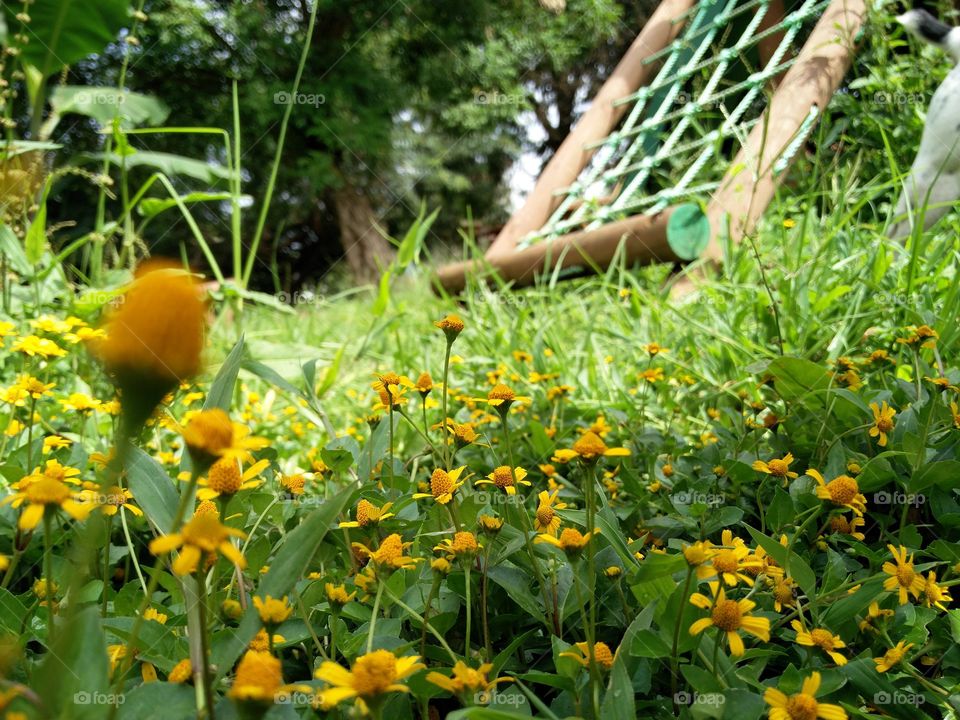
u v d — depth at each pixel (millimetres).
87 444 1745
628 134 5203
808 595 901
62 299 2693
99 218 2768
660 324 2811
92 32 3334
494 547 999
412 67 12109
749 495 1438
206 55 10766
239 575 915
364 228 12016
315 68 11203
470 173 13703
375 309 3234
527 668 922
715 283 2932
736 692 685
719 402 2145
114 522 1243
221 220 10312
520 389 2480
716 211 3795
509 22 12008
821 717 657
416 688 733
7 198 2559
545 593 919
